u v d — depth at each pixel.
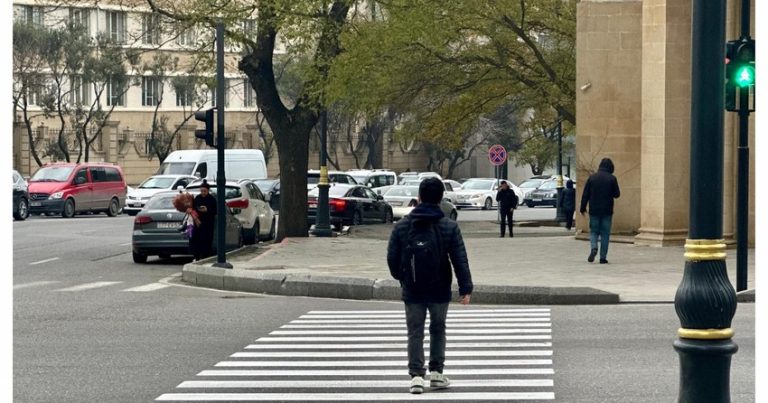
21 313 22.92
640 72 39.69
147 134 109.69
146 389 14.39
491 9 45.97
